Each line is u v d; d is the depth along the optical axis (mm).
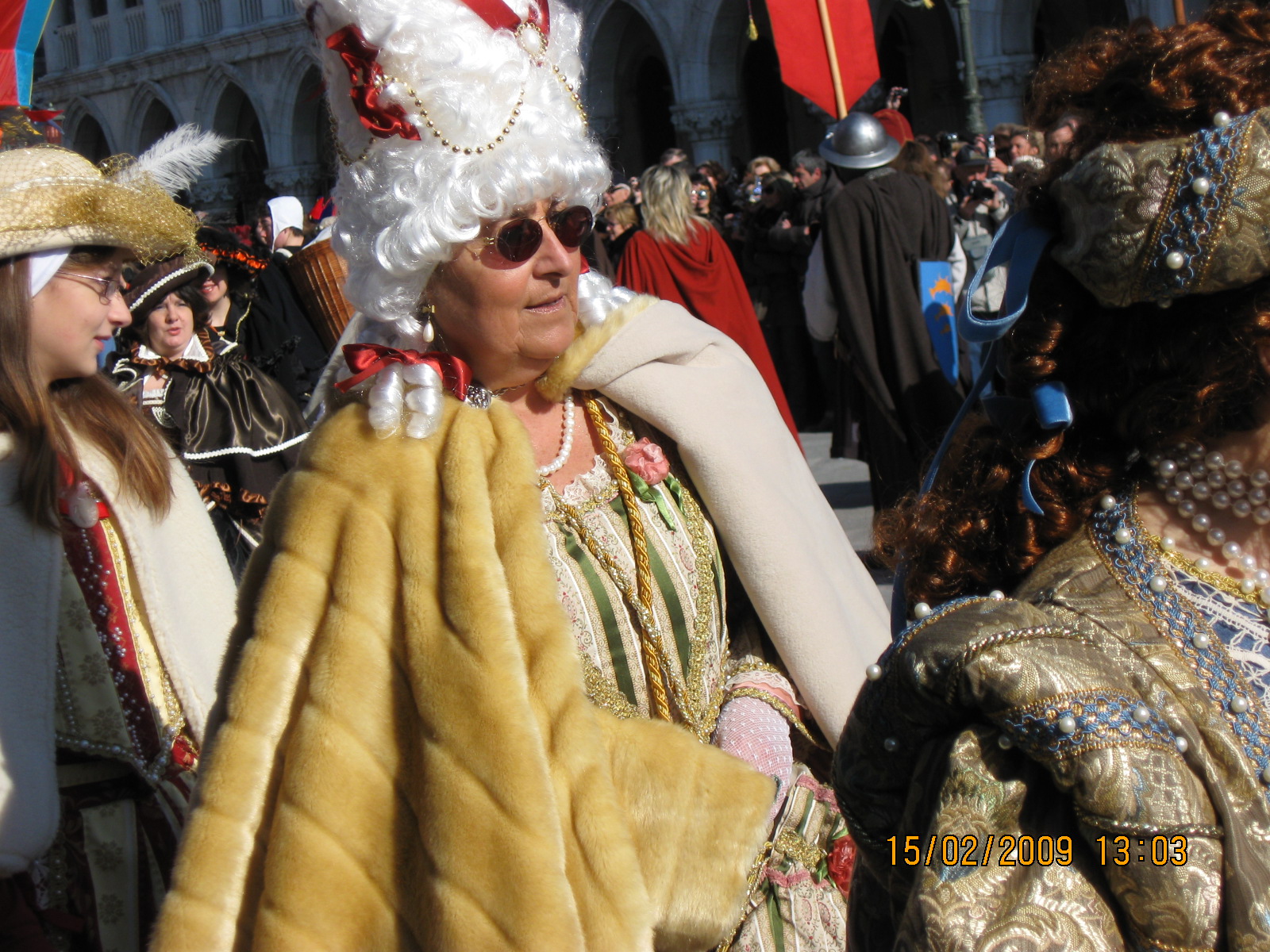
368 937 1501
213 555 2389
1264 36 993
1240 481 1041
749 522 1860
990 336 1108
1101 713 943
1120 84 1015
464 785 1470
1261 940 911
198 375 3705
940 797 1000
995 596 1051
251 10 25297
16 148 2193
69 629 2205
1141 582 1040
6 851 1940
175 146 2348
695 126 19781
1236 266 949
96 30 28172
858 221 5453
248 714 1561
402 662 1544
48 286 2133
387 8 1568
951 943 944
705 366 1947
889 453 5645
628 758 1616
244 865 1545
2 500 2090
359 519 1580
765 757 1811
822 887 1859
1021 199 1137
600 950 1483
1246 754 960
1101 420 1118
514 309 1674
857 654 1886
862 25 5672
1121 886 948
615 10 21094
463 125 1578
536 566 1572
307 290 3965
